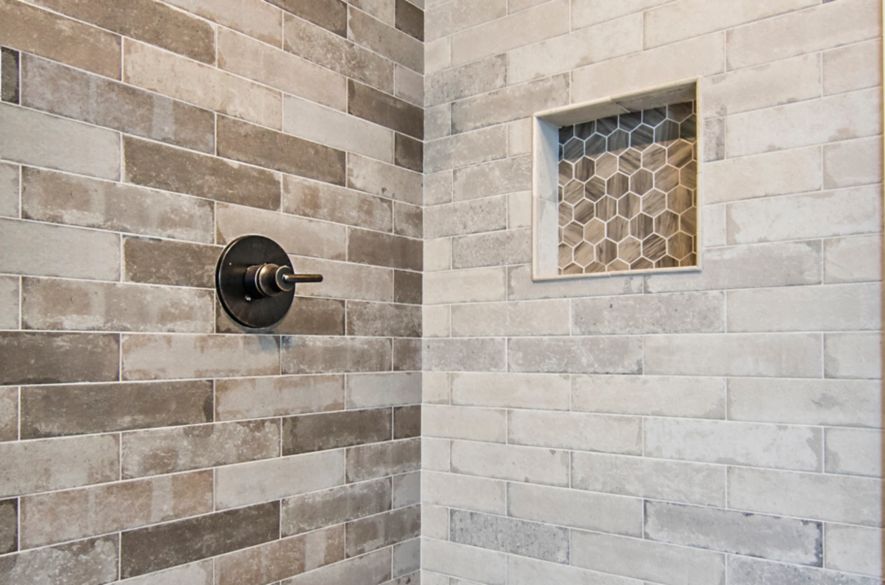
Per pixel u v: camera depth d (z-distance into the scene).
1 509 1.05
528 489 1.62
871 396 1.22
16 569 1.06
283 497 1.46
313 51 1.57
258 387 1.42
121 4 1.22
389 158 1.75
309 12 1.56
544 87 1.64
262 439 1.42
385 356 1.71
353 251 1.64
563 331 1.59
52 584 1.10
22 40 1.09
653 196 1.58
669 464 1.43
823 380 1.27
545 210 1.67
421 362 1.82
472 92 1.77
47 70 1.12
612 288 1.52
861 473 1.23
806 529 1.27
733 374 1.36
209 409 1.33
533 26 1.67
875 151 1.23
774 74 1.34
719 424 1.37
